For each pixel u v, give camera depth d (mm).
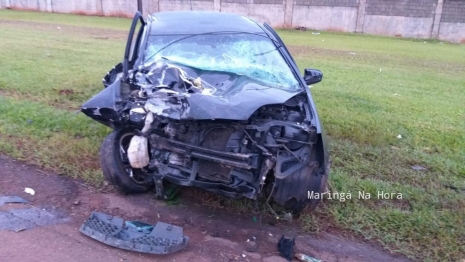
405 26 29422
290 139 4043
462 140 7312
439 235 4320
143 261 3564
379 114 8688
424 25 29078
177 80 4434
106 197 4562
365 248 4105
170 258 3641
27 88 8359
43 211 4168
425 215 4652
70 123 6426
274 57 5281
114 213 4277
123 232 3846
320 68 14477
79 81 9359
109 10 33094
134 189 4598
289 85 4898
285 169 3994
